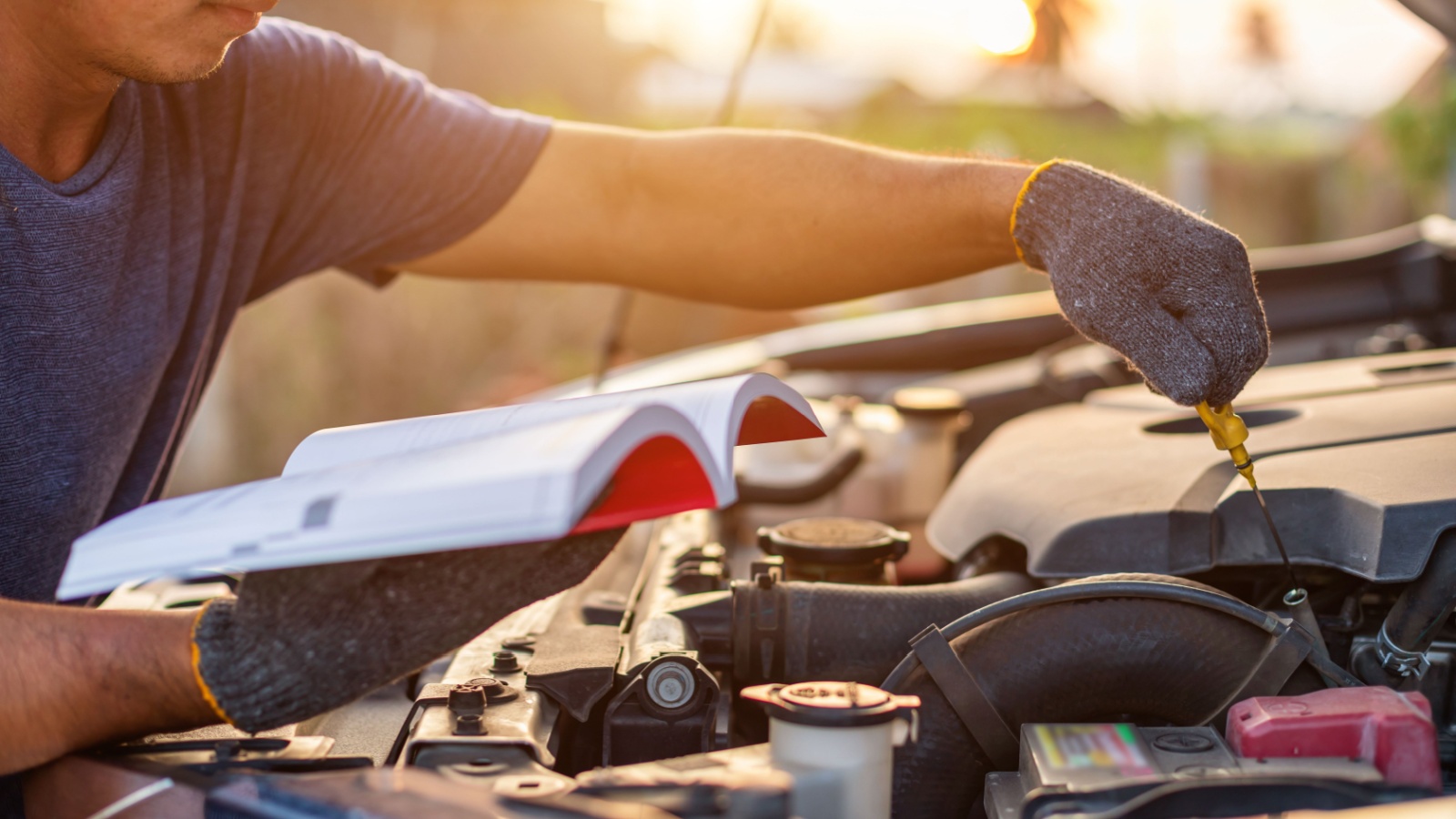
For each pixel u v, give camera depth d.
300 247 1.34
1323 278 2.31
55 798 0.71
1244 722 0.71
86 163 1.03
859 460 1.57
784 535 1.14
